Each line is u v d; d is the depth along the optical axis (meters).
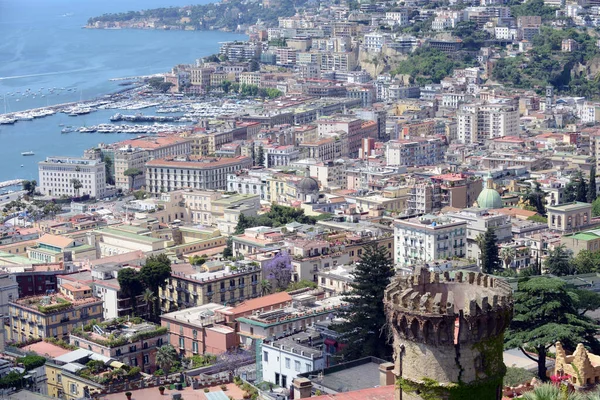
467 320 136.38
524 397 190.75
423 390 138.75
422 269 150.12
